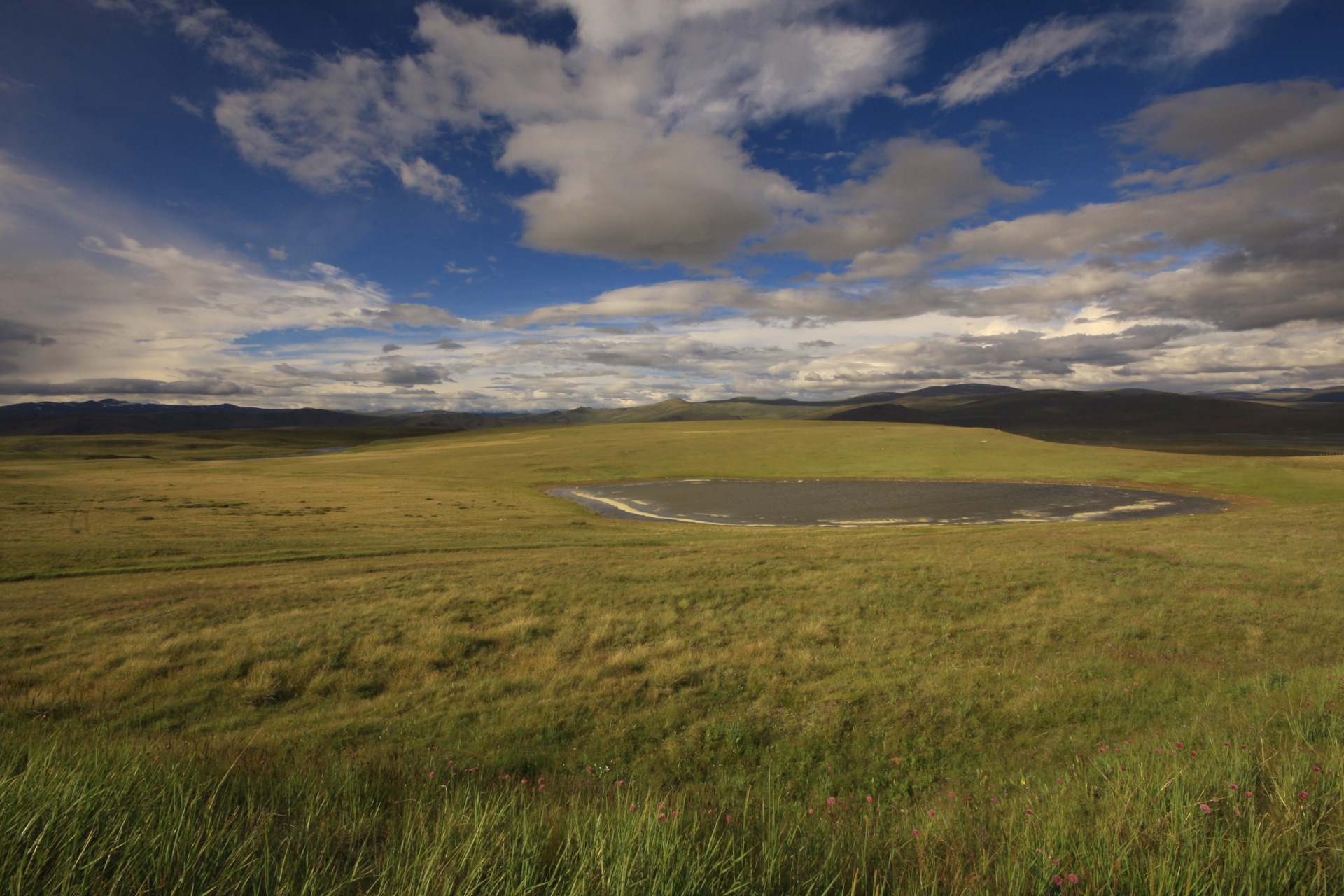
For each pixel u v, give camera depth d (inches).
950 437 4067.4
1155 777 168.2
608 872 116.1
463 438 7071.9
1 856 106.0
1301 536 949.8
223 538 1215.6
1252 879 115.1
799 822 160.7
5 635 548.1
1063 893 119.9
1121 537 1078.4
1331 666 387.2
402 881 114.7
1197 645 482.9
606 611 629.0
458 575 821.2
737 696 401.4
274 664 472.1
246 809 155.4
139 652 502.9
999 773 276.7
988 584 717.9
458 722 368.2
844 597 674.8
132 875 107.9
